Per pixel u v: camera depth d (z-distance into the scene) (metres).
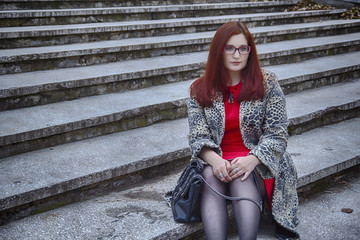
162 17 6.83
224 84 2.55
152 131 3.69
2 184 2.69
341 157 3.41
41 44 5.10
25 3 6.31
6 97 3.68
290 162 2.69
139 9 6.54
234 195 2.38
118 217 2.61
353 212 2.99
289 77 4.69
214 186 2.42
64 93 3.99
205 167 2.56
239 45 2.45
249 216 2.27
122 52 5.01
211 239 2.25
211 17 7.06
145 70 4.42
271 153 2.45
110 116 3.57
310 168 3.21
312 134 3.97
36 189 2.62
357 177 3.54
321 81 5.06
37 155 3.17
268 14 7.37
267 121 2.54
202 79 2.67
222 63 2.52
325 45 5.96
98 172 2.87
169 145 3.35
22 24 5.69
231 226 2.78
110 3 7.03
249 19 6.86
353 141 3.76
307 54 5.81
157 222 2.54
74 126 3.39
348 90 4.84
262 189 2.56
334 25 6.95
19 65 4.38
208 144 2.50
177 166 3.38
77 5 6.71
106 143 3.41
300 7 8.37
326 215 2.96
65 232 2.45
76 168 2.93
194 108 2.66
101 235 2.41
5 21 5.57
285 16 7.27
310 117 4.00
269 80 2.56
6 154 3.14
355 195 3.24
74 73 4.31
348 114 4.40
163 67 4.55
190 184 2.43
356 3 8.25
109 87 4.26
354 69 5.34
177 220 2.51
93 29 5.41
